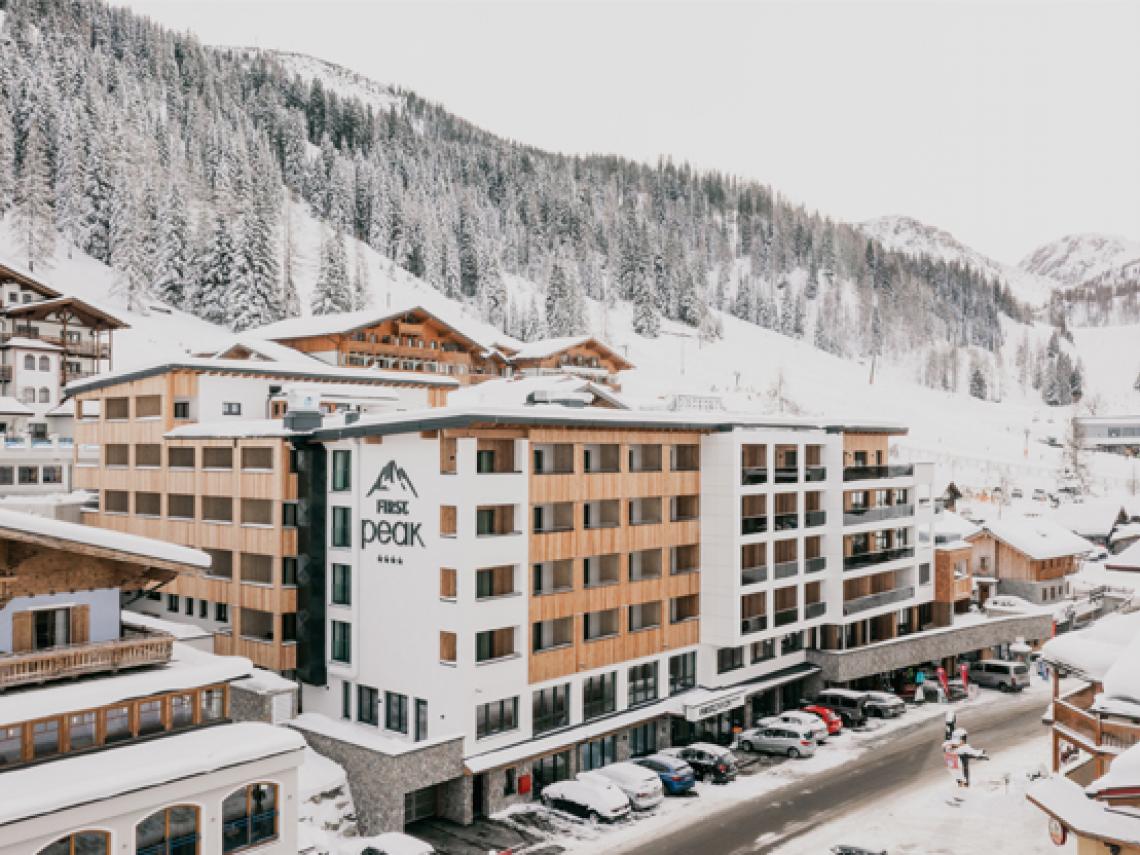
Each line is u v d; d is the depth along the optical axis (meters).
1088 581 94.25
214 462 50.31
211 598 50.19
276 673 46.53
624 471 47.78
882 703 56.75
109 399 57.91
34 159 149.12
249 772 28.69
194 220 170.12
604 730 45.03
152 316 145.62
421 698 42.44
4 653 26.98
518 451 43.47
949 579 69.69
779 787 44.66
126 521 55.56
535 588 45.06
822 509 58.56
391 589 43.97
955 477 159.38
